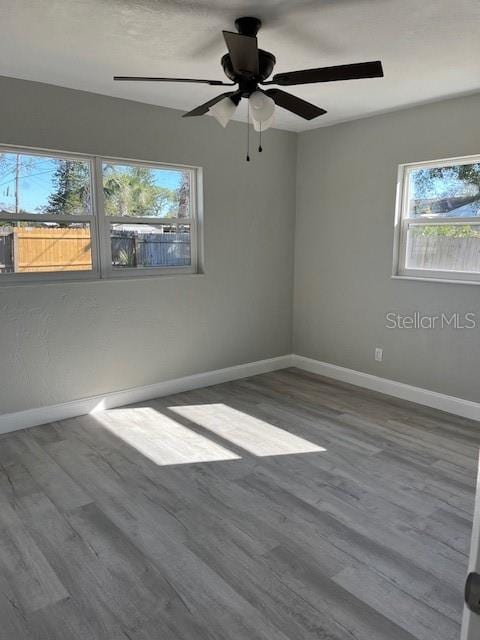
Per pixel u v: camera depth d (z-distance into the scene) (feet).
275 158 15.75
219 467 9.84
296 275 17.01
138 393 13.67
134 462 10.03
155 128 12.86
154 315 13.70
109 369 13.01
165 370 14.19
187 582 6.57
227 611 6.07
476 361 12.41
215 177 14.35
